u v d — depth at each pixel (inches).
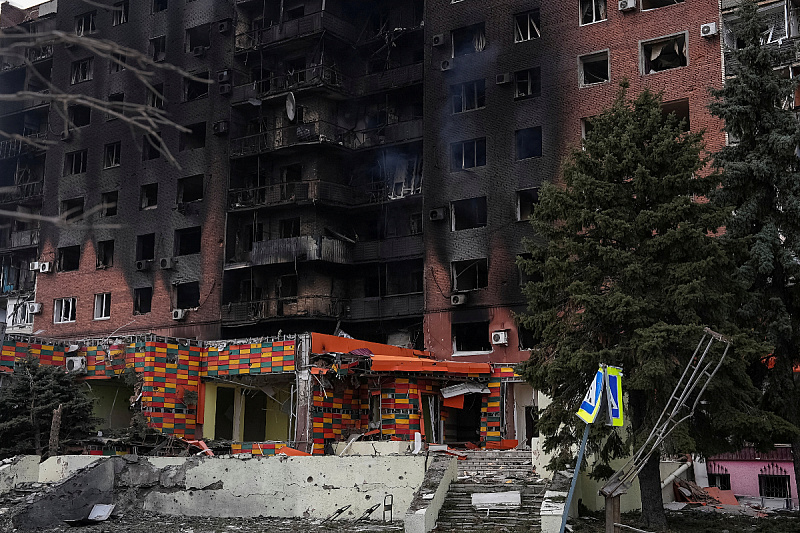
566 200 821.9
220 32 1918.1
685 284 749.9
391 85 1791.3
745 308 837.2
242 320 1769.2
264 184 1875.0
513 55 1609.3
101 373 1316.4
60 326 2018.9
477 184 1605.6
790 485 1066.1
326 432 1219.2
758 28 904.3
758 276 869.2
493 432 1307.8
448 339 1581.0
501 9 1641.2
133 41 2058.3
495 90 1619.1
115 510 1027.9
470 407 1438.2
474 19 1673.2
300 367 1222.9
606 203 813.2
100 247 2017.7
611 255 780.0
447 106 1674.5
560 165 1515.7
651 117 829.2
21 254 2252.7
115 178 2005.4
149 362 1259.2
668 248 776.9
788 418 839.1
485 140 1624.0
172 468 1040.8
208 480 1017.5
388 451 1073.5
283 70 1902.1
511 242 1546.5
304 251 1717.5
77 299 2010.3
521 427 1366.9
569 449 818.8
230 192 1841.8
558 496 787.4
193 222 1878.7
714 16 1408.7
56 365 1344.7
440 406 1326.3
